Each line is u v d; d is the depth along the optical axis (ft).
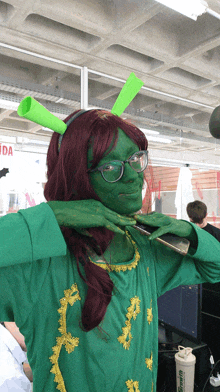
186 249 1.71
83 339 1.48
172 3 5.77
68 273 1.54
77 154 1.49
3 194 10.40
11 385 3.11
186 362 3.25
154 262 2.01
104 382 1.47
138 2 6.59
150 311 1.74
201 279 2.13
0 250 1.26
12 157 10.26
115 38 7.63
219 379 3.63
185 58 8.72
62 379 1.46
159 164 15.66
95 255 1.61
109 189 1.49
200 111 12.91
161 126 12.06
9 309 1.45
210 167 17.08
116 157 1.48
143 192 1.68
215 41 7.79
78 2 6.66
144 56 9.23
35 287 1.47
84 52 8.25
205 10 6.00
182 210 16.52
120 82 9.47
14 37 7.48
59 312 1.48
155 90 10.27
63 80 9.16
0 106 9.48
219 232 8.26
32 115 1.38
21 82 8.73
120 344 1.54
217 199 19.72
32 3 6.29
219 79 10.16
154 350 1.80
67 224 1.43
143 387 1.64
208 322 4.22
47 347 1.48
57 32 7.59
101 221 1.41
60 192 1.61
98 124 1.48
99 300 1.47
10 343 3.84
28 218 1.37
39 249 1.33
